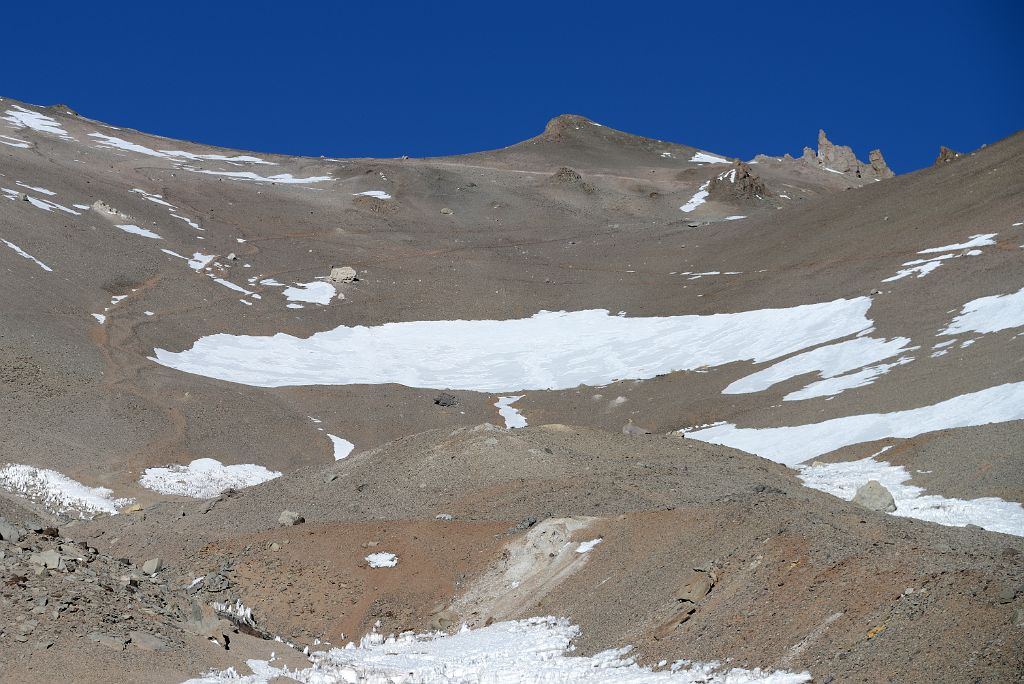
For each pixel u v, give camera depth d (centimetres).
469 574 3319
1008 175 11100
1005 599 2052
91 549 2994
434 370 8831
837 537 2577
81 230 10725
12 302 8069
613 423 7256
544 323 10281
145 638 2278
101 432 6162
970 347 6544
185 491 5644
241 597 3362
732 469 4309
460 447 4500
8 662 2081
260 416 7031
